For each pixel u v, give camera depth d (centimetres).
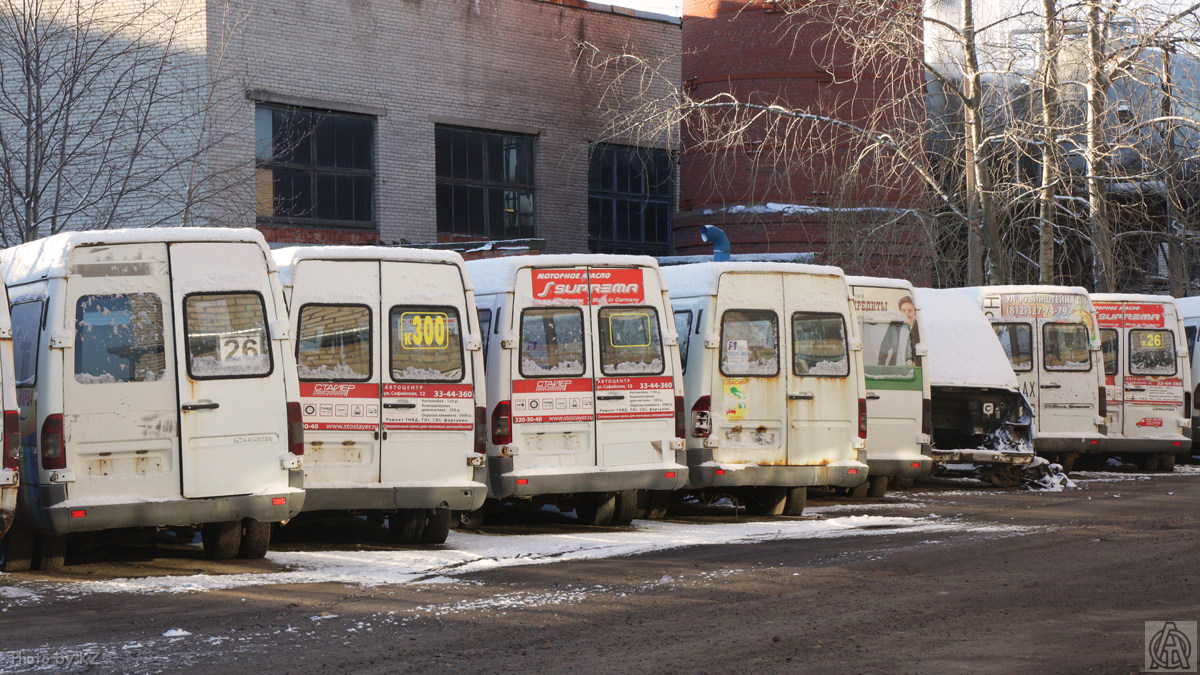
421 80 3616
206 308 1334
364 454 1505
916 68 3186
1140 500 2133
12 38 2672
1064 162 3109
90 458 1283
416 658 940
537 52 3897
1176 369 2803
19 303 1367
